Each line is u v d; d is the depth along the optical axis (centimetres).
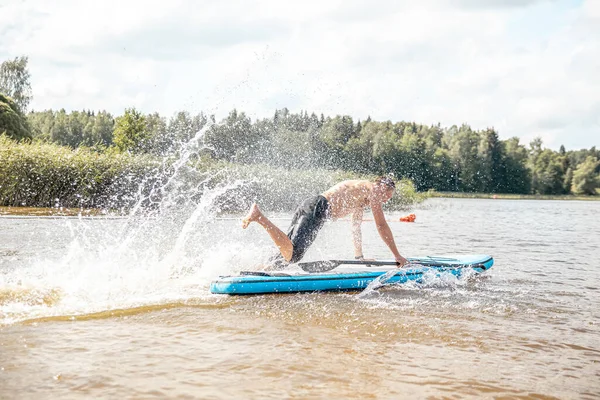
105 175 1786
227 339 331
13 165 1684
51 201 1711
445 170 7369
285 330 358
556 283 566
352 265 568
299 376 269
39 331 335
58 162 1738
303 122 2433
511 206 4059
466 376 279
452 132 8350
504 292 512
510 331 371
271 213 1738
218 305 427
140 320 372
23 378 254
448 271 568
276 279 485
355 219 583
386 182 563
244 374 269
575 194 9356
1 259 598
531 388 265
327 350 315
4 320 357
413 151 5781
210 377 263
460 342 342
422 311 426
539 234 1293
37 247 712
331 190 560
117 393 239
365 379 268
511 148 8869
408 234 1163
